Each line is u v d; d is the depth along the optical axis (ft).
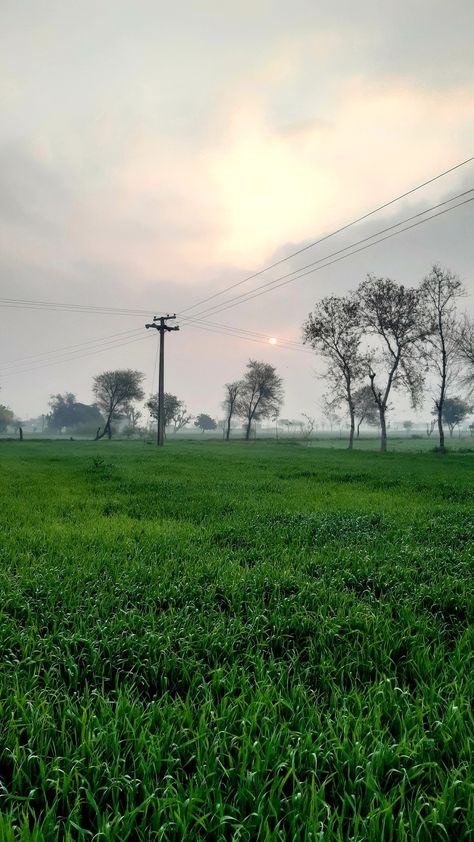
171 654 12.98
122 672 12.51
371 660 12.81
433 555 23.95
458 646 13.56
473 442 347.97
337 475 69.77
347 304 188.34
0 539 26.37
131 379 339.98
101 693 11.07
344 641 14.32
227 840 7.30
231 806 7.50
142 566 21.25
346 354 194.70
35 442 239.09
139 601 17.33
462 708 10.34
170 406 368.68
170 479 61.93
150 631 14.23
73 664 12.12
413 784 8.52
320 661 13.11
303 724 9.86
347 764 8.55
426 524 31.81
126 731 9.46
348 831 6.96
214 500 43.39
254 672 12.20
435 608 17.66
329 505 41.65
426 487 56.49
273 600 17.54
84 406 556.51
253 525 31.30
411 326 172.96
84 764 8.71
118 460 101.81
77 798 7.61
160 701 10.44
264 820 7.18
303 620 15.29
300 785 7.83
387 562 22.07
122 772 8.39
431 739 9.07
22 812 7.31
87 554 23.41
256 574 19.92
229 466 87.15
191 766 9.02
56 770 8.25
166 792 7.73
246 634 14.66
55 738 9.56
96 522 32.40
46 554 23.27
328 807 7.24
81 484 55.72
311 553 24.31
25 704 10.43
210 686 11.41
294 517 33.94
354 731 9.39
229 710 10.07
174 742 9.12
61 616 15.70
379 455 142.00
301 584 19.03
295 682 12.18
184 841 6.92
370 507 40.24
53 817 7.23
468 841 7.14
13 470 73.36
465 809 7.36
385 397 182.29
